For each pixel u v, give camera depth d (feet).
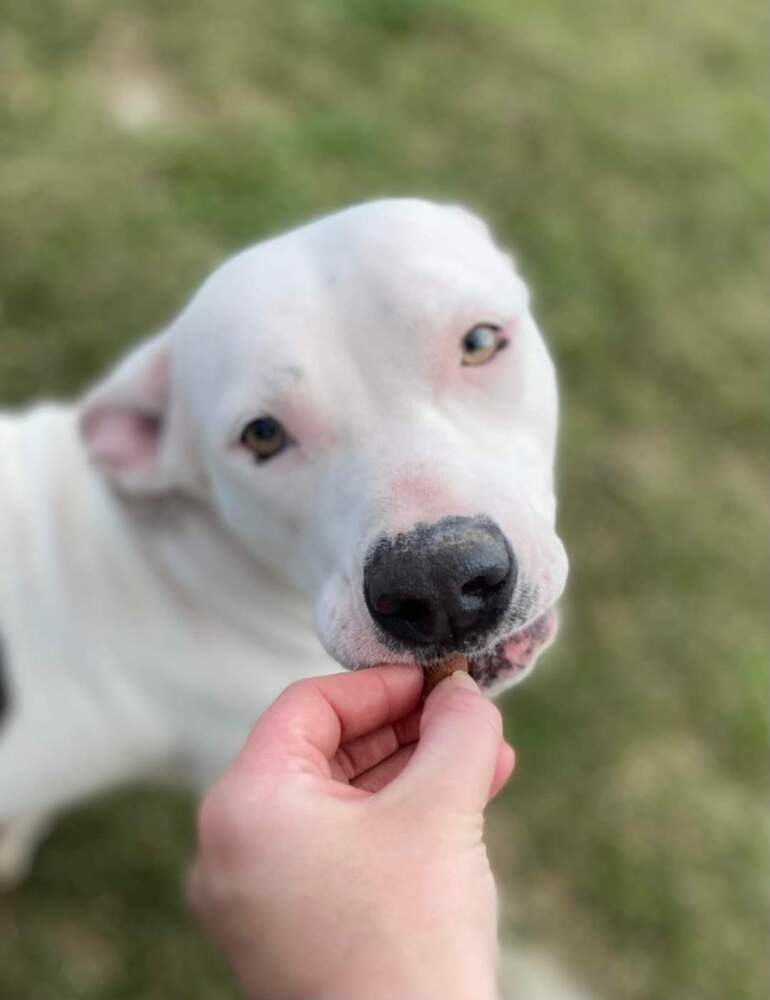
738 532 2.36
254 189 2.65
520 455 1.09
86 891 1.89
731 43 3.66
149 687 1.49
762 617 2.26
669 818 2.00
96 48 2.83
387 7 3.17
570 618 2.16
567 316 2.61
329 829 0.75
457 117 3.00
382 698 0.91
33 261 2.42
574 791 1.99
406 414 1.04
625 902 1.91
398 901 0.72
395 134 2.89
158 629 1.44
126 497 1.35
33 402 2.29
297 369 1.05
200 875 0.81
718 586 2.28
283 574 1.27
